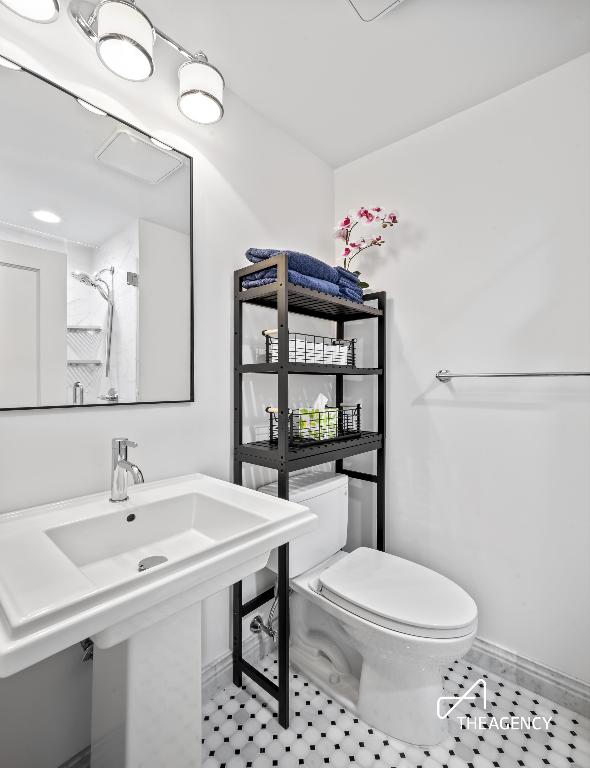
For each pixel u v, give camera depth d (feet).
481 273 4.90
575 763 3.60
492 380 4.80
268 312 5.17
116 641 2.03
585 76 4.21
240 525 3.15
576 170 4.25
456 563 5.09
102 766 2.80
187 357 4.15
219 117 3.91
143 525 3.25
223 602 4.49
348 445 4.88
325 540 4.92
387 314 5.80
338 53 4.18
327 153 6.05
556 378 4.37
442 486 5.21
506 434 4.70
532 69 4.41
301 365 4.17
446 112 5.13
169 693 2.65
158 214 3.91
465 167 5.05
